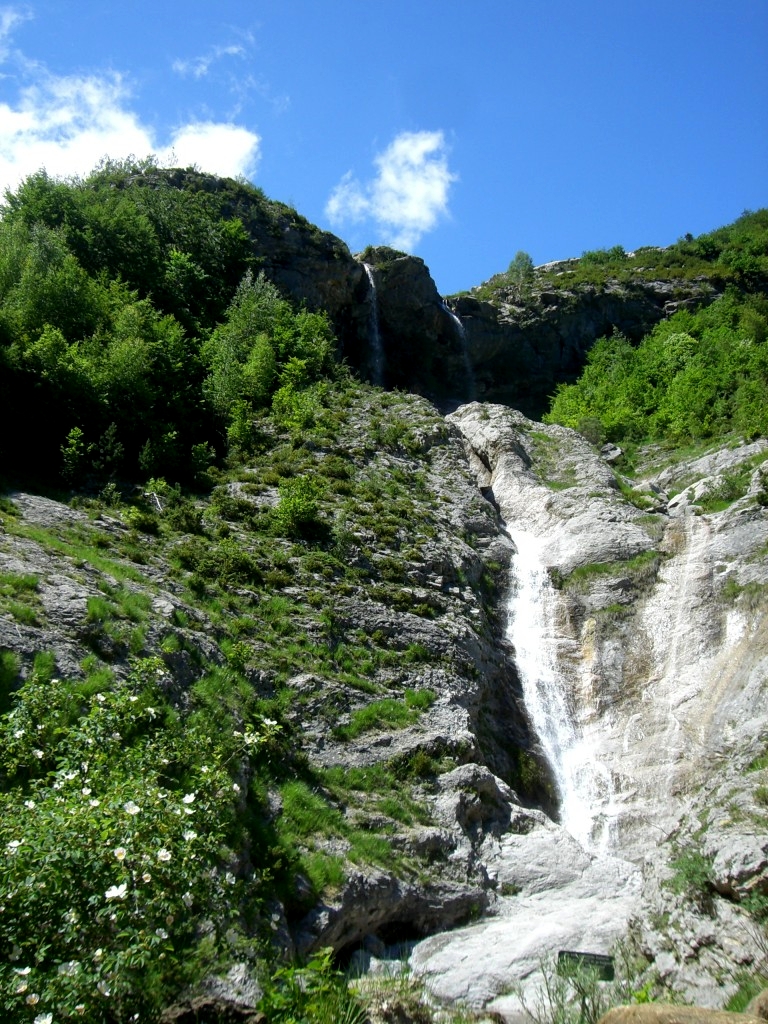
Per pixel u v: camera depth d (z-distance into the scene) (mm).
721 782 16391
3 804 11516
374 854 17500
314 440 33031
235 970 12914
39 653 17188
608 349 57562
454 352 56375
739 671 24734
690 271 66562
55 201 42688
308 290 49688
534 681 26719
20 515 23531
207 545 25297
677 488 36719
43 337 29922
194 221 47562
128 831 10859
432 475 33406
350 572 25906
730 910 11773
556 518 32469
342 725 20562
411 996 12758
